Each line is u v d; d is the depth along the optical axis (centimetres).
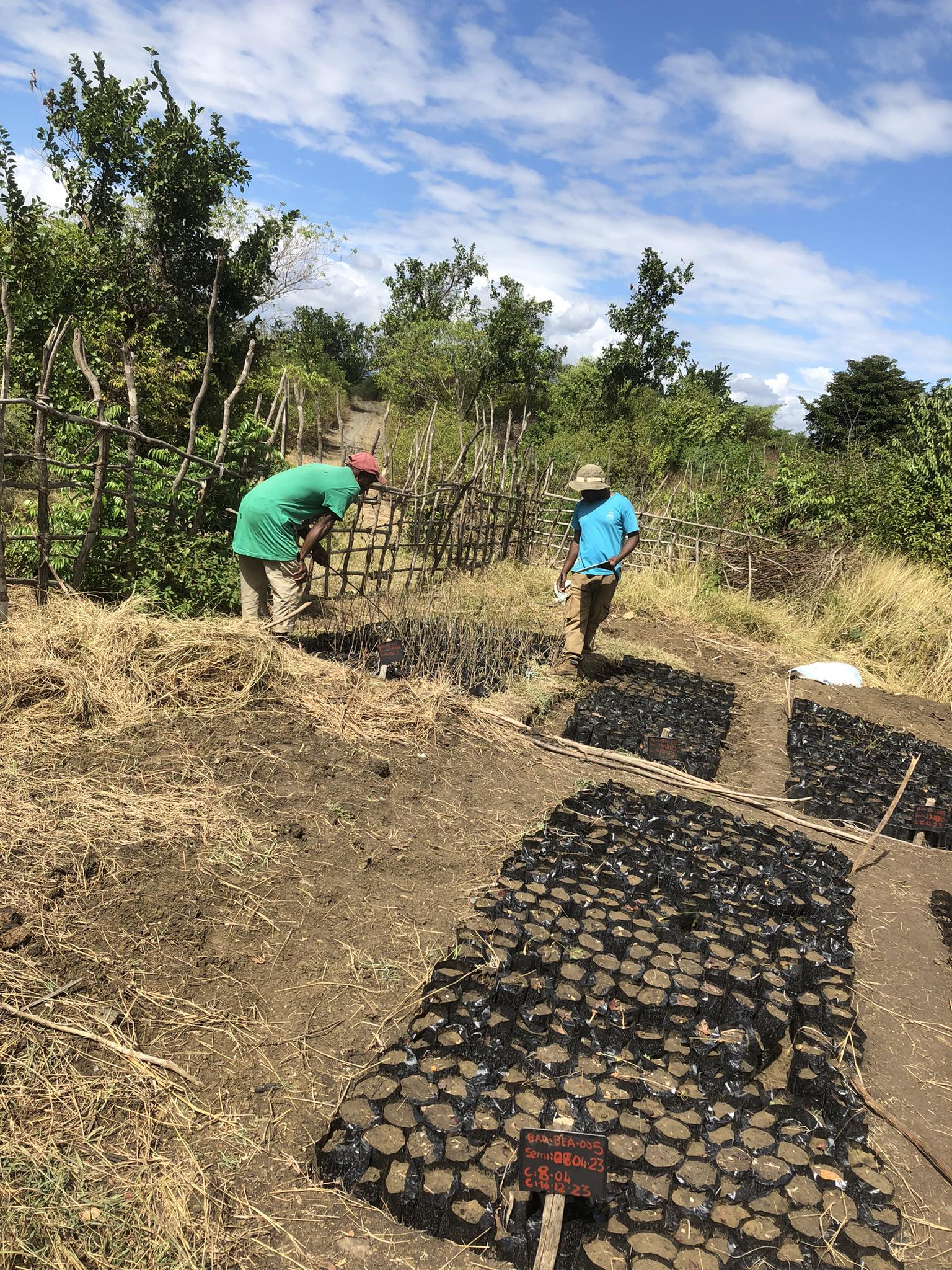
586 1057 257
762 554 1080
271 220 1543
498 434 2578
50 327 1015
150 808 336
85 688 394
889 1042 296
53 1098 211
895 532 1191
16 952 252
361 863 341
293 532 547
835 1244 206
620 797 454
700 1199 212
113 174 1418
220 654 453
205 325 1504
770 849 423
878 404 3578
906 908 398
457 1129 221
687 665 800
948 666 870
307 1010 260
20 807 317
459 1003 268
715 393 3644
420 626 698
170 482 610
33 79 934
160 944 271
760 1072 272
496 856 371
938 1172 240
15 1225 179
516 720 537
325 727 445
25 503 604
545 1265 184
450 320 3170
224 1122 217
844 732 663
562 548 1174
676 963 307
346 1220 200
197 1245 186
